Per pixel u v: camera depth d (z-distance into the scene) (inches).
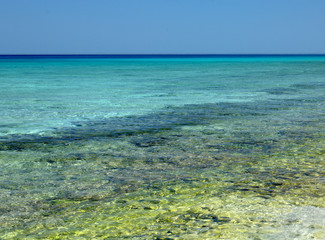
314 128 549.3
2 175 349.7
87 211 263.0
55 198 290.5
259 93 1031.6
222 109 745.6
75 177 343.0
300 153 414.3
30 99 910.4
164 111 724.7
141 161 393.4
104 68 2866.6
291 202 265.4
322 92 1046.4
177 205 268.1
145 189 306.3
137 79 1617.9
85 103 840.9
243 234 214.5
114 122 614.9
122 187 313.1
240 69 2591.0
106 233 227.0
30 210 267.4
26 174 353.1
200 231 221.8
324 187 299.4
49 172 358.9
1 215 258.5
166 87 1227.9
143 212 257.3
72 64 3841.0
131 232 226.1
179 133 528.7
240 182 317.7
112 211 261.4
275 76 1770.4
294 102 840.3
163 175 343.9
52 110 737.6
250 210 251.9
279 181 318.0
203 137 500.7
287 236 210.1
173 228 228.2
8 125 585.9
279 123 590.9
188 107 775.7
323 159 389.4
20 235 228.4
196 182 320.8
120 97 953.5
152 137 505.7
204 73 2094.0
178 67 3043.8
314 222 229.0
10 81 1489.9
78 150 441.4
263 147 443.5
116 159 402.3
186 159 398.6
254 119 629.9
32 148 450.9
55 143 475.5
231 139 486.9
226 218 239.9
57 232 231.1
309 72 2116.1
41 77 1747.0
